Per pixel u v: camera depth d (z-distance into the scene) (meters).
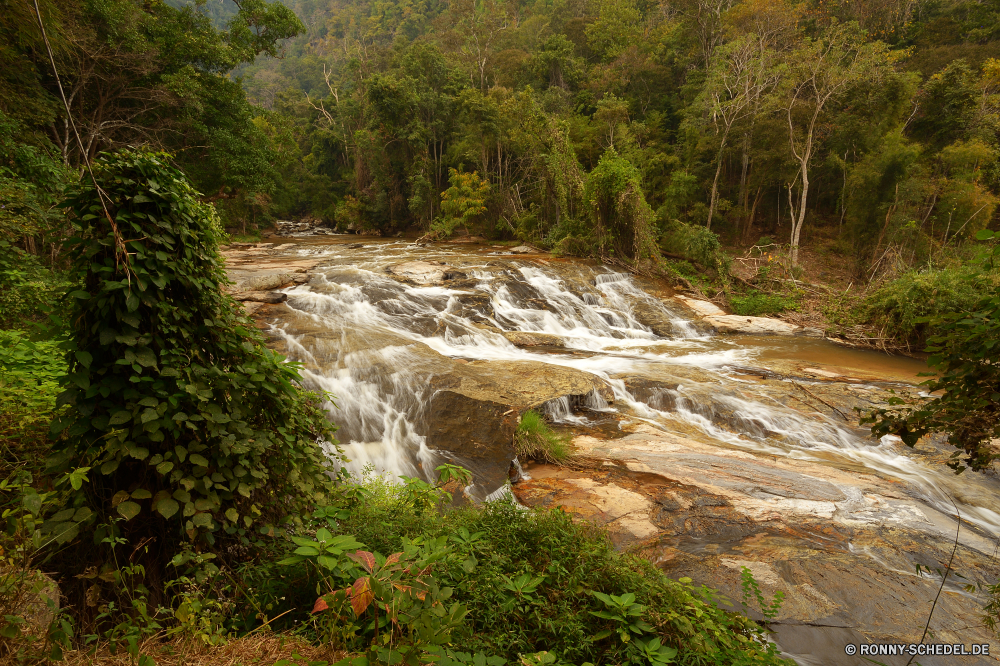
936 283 15.45
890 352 15.52
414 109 37.94
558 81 42.59
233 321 3.33
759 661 3.43
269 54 24.78
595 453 8.09
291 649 2.48
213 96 21.33
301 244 28.28
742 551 5.64
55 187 10.21
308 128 54.25
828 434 9.23
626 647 3.11
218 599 2.75
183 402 2.92
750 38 28.20
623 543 5.77
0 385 3.85
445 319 13.66
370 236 39.09
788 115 27.05
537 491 6.94
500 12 56.69
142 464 2.83
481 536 3.97
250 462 3.13
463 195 33.00
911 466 8.20
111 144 17.27
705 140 31.27
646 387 10.64
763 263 26.41
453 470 4.76
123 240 2.67
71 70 15.90
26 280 7.14
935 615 4.70
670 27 42.69
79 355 2.63
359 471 7.08
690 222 31.83
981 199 24.86
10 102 12.79
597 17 52.28
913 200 25.20
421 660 2.21
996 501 7.10
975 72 30.06
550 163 27.33
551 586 3.59
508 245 29.56
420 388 8.66
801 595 4.90
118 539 2.51
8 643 2.08
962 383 2.66
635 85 40.62
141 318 2.85
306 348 9.69
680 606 3.61
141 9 19.23
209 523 2.76
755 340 16.34
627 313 17.91
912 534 6.05
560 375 10.23
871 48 26.39
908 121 30.19
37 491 2.86
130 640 2.20
